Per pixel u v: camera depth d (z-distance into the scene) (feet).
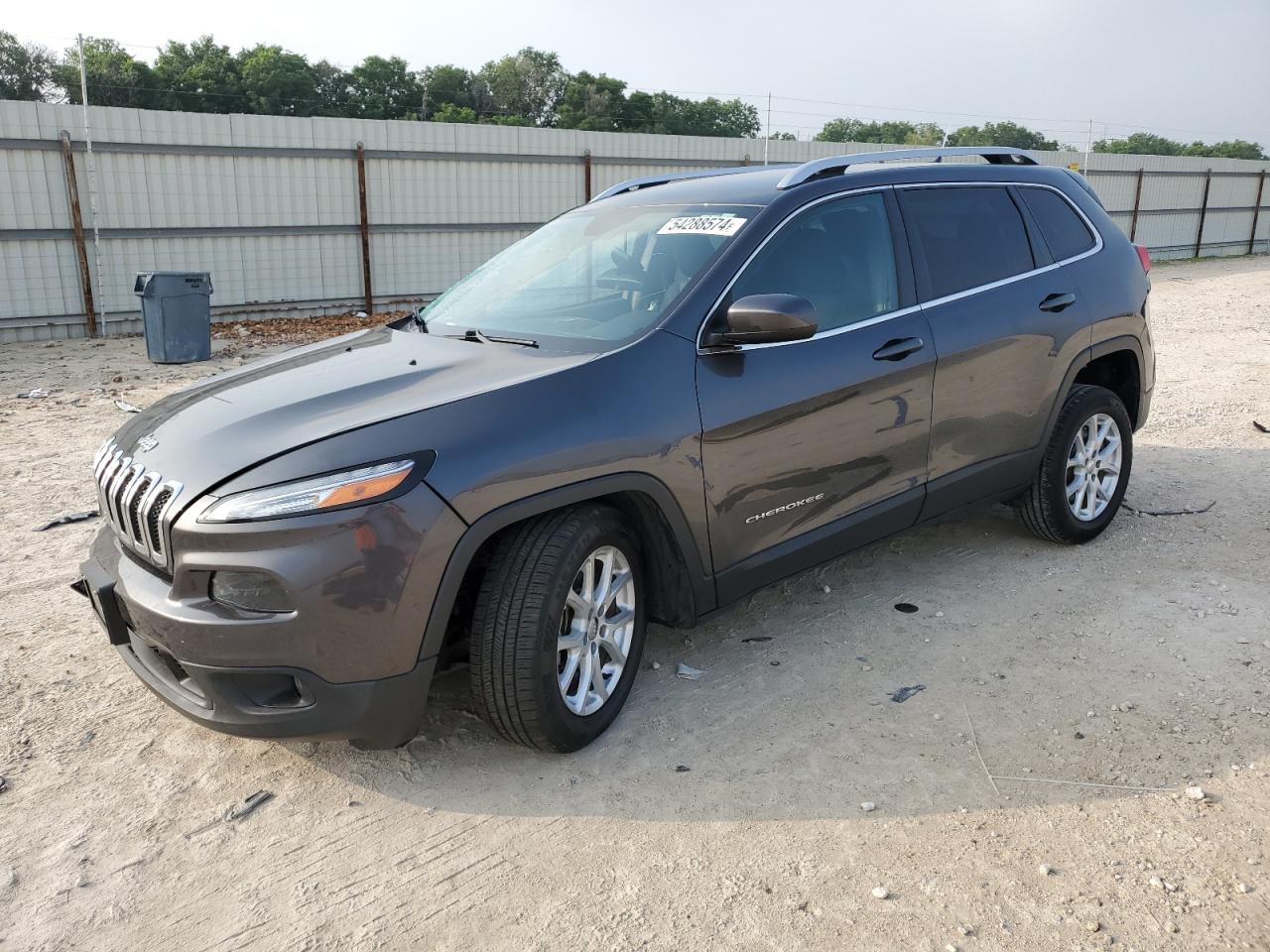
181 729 10.89
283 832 9.16
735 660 12.25
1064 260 15.02
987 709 10.94
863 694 11.35
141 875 8.61
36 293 45.29
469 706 11.31
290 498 8.44
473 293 13.21
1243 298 57.67
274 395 10.20
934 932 7.66
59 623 13.50
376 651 8.66
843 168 12.91
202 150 48.42
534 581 9.36
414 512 8.63
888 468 12.51
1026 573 14.70
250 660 8.53
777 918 7.87
